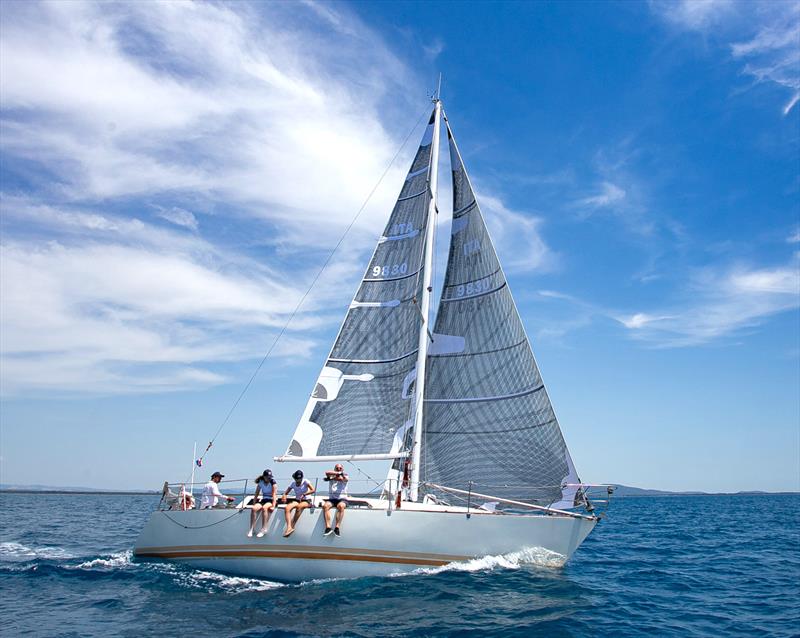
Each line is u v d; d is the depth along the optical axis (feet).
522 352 50.55
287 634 30.63
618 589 44.32
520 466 48.91
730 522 129.49
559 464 47.50
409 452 49.47
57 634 31.04
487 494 49.29
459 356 53.83
